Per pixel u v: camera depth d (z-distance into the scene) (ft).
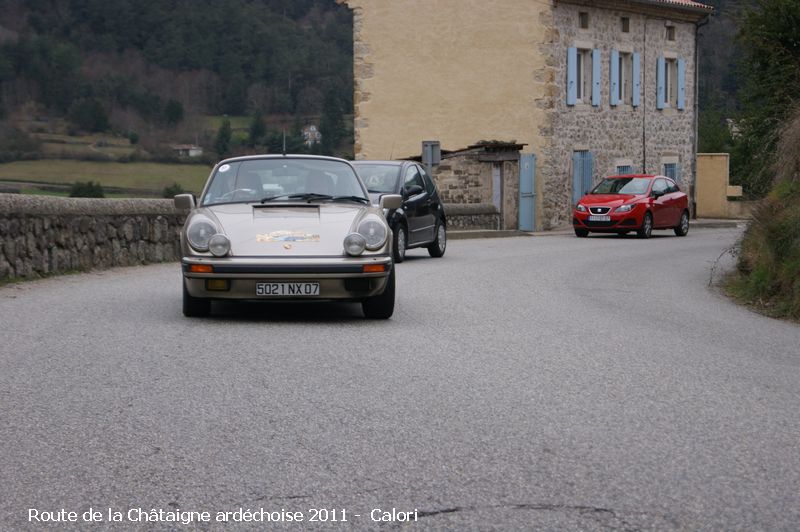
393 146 131.75
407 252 74.69
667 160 142.51
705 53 229.04
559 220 124.06
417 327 33.81
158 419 20.56
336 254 33.30
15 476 16.87
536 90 122.42
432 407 22.06
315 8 250.57
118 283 45.93
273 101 218.79
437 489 16.46
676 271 61.72
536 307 40.57
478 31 125.80
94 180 182.80
